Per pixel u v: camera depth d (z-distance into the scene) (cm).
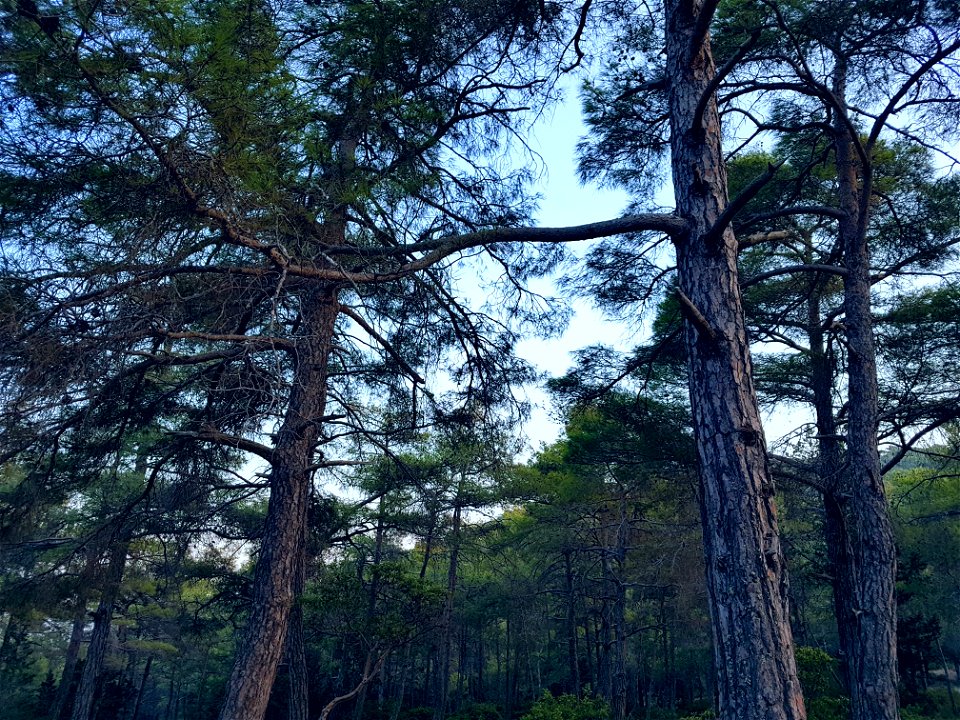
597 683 2956
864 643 797
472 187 873
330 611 1127
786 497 1357
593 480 2084
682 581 2180
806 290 1139
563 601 3138
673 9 548
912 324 1056
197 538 1357
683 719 1797
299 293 658
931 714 2362
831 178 1029
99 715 2766
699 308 462
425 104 747
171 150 459
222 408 788
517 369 980
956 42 695
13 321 475
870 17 760
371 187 689
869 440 847
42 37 449
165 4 451
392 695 3900
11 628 2617
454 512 2159
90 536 1212
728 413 432
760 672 378
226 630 3475
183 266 499
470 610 3059
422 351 1014
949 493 1878
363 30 681
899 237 1008
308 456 897
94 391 520
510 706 3041
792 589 2356
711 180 493
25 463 834
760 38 797
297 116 608
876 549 816
